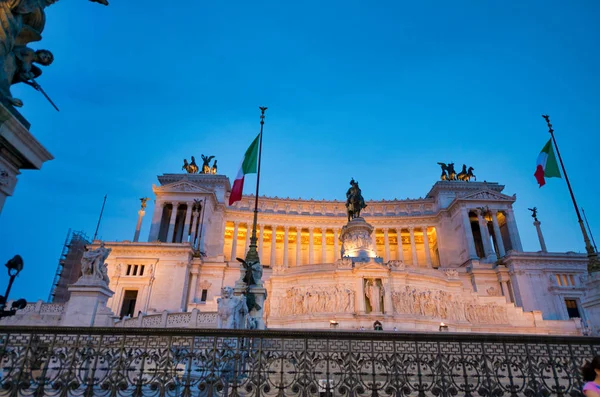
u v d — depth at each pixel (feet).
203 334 33.12
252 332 33.22
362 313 151.64
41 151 36.83
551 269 232.12
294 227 329.11
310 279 164.14
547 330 165.17
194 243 278.26
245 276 86.17
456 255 309.01
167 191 302.86
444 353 34.09
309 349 34.22
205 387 32.48
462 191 337.31
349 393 32.45
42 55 37.35
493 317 170.09
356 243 186.39
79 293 84.69
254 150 125.18
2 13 33.12
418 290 164.35
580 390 33.17
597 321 76.59
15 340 34.94
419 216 332.60
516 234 302.25
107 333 33.04
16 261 37.63
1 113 31.24
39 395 30.66
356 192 202.49
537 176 115.96
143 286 210.59
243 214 323.16
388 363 34.40
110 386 31.68
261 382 32.76
